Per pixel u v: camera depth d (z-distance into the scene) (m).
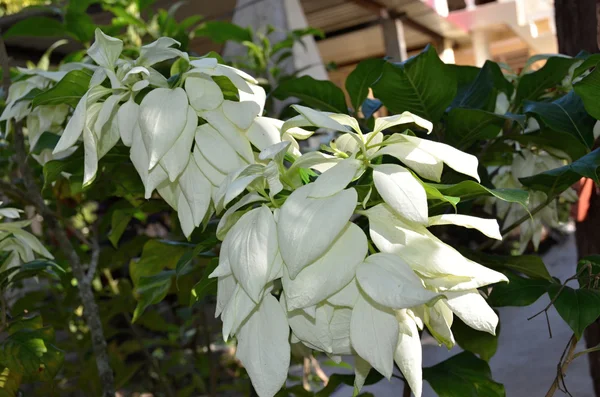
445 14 4.20
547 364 2.36
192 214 0.58
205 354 2.19
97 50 0.62
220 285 0.53
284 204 0.46
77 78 0.67
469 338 0.91
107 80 0.66
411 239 0.47
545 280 0.78
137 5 1.77
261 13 2.16
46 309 1.77
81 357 1.78
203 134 0.56
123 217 1.04
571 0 1.16
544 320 3.04
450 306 0.49
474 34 4.91
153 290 0.91
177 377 2.31
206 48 3.99
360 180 0.58
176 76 0.62
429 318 0.52
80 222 1.95
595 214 1.11
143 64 0.61
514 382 2.23
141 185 0.93
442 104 0.81
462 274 0.46
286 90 0.93
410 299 0.42
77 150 0.77
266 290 0.49
